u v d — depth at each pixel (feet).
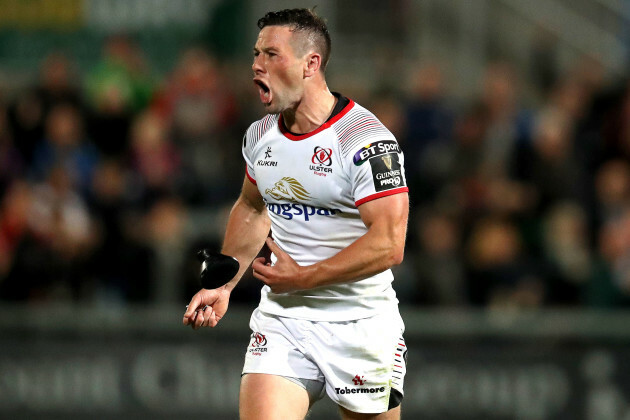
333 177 46.26
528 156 103.30
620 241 92.17
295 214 47.83
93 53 122.11
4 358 84.94
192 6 123.24
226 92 113.91
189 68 112.57
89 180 101.19
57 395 84.58
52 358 84.79
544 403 83.71
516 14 142.61
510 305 91.81
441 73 127.85
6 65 120.88
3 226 95.81
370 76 129.49
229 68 120.98
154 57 122.52
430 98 109.70
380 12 136.05
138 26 122.62
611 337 84.02
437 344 84.38
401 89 118.21
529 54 140.26
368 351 48.37
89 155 105.60
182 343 84.69
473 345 84.38
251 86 116.47
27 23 121.70
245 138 49.49
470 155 104.42
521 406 83.71
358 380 48.42
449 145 107.65
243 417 47.65
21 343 85.10
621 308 91.04
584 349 84.12
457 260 93.61
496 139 105.50
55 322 85.15
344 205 46.88
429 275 92.43
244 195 51.26
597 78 119.44
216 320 50.49
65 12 122.11
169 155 104.12
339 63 131.64
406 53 135.74
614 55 144.97
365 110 47.21
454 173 103.76
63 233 95.81
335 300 48.34
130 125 108.47
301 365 48.42
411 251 96.43
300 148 46.60
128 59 113.19
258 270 46.34
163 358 84.58
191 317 49.73
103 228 97.60
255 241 51.75
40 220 95.71
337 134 46.21
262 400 47.34
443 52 137.49
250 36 124.88
